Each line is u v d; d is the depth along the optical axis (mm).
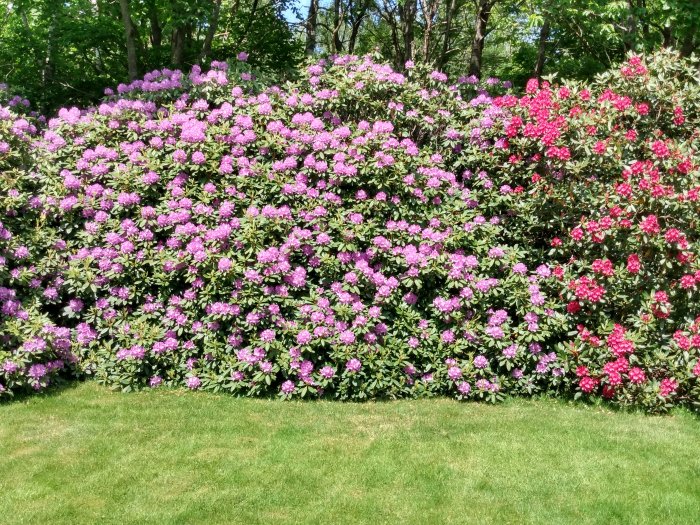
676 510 3508
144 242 5797
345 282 5492
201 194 5773
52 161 6172
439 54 13672
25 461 3992
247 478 3811
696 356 5152
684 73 6133
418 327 5543
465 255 5910
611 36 8383
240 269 5391
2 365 5031
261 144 5980
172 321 5629
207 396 5359
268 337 5320
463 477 3881
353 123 6320
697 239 5391
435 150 6500
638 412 5242
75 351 5695
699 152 5668
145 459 4051
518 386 5617
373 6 13367
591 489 3742
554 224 5906
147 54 10164
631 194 5258
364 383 5375
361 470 3943
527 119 5961
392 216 5836
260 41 11531
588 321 5520
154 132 6164
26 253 5555
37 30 10516
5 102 7926
